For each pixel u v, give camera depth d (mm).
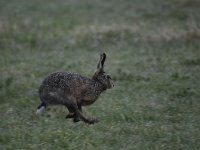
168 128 30078
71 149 26891
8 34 58375
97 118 31328
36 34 58469
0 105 35281
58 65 46344
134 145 27438
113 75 42188
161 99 35719
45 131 29406
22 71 44781
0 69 45625
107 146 27250
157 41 55000
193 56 48594
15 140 28312
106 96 36469
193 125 30594
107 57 49250
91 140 27875
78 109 30562
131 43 54750
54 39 56781
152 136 28703
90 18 66188
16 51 52875
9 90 38344
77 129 29891
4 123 31250
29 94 37438
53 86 29672
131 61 47406
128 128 29859
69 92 29672
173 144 27703
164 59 47562
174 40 54969
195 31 56781
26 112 33531
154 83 39625
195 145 27547
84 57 49594
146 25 60969
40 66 46406
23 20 65625
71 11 71312
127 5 74250
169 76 41812
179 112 33125
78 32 58750
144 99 35719
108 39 56250
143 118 31922
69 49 53312
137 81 40562
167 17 65375
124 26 60531
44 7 74562
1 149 27219
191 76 41750
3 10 72688
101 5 74875
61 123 30953
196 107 33969
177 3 74062
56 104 29891
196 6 72125
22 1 79750
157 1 76375
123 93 37219
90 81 30406
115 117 31922
